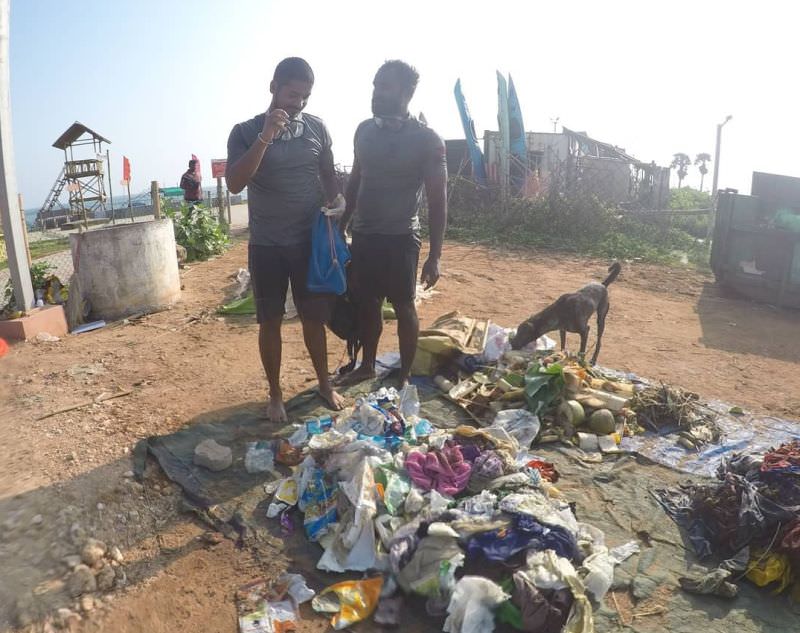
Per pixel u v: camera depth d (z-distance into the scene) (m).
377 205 4.33
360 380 5.00
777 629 2.61
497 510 3.00
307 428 4.04
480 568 2.77
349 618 2.62
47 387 5.11
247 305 7.50
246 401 4.74
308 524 3.19
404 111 4.21
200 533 3.22
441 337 5.18
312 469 3.48
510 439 3.85
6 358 5.89
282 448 3.85
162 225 7.85
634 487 3.64
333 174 4.36
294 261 4.09
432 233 4.33
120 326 7.14
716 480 3.56
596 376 4.91
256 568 2.96
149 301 7.70
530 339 5.21
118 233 7.32
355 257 4.55
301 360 5.70
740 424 4.54
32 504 3.36
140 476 3.66
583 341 5.07
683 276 10.76
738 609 2.72
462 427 3.76
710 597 2.79
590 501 3.50
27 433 4.22
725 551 3.09
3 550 3.00
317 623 2.62
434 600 2.66
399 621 2.63
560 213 14.52
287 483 3.47
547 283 9.66
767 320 7.93
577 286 9.48
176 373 5.43
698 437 4.22
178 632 2.58
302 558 3.02
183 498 3.50
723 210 9.35
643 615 2.67
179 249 10.92
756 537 3.02
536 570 2.61
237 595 2.77
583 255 12.62
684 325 7.56
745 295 9.21
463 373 5.12
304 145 3.97
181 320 7.28
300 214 4.04
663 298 9.12
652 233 15.00
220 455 3.76
